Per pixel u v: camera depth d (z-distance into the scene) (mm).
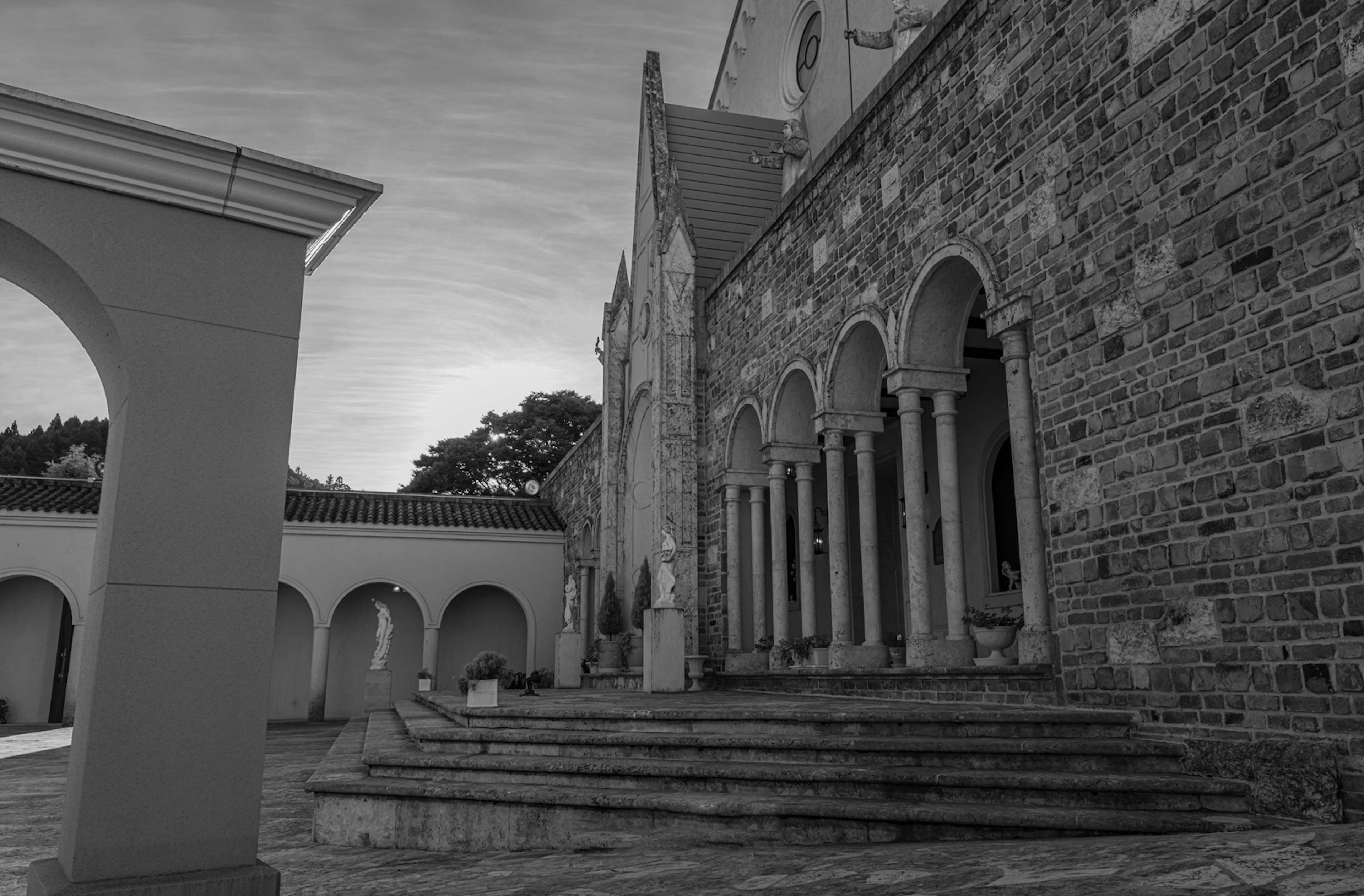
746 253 18453
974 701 10383
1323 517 6570
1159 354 8148
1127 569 8312
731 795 7117
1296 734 6621
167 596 4480
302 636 29203
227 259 4891
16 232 4387
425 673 24328
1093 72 9219
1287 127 7043
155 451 4555
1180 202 8023
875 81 19781
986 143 10945
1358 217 6441
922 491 12367
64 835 4449
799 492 16891
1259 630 7000
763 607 17938
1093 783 6523
